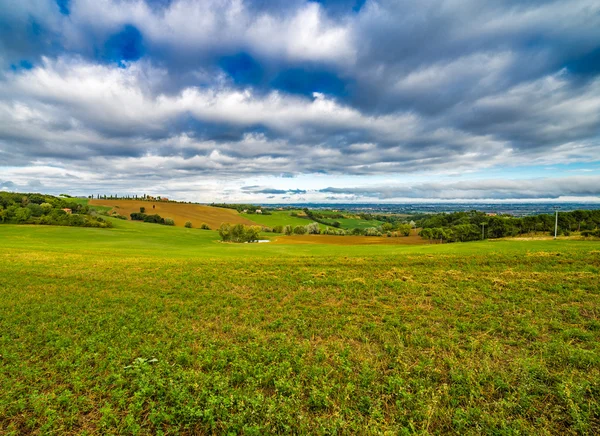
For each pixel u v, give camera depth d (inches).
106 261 1352.1
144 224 4916.3
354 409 324.5
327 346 478.0
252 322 601.9
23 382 381.4
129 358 437.4
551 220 3941.9
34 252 1642.5
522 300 668.7
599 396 328.2
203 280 973.2
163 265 1232.8
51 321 610.9
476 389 349.4
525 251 1192.2
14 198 5044.3
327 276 973.2
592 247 1256.2
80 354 450.3
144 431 298.4
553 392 338.3
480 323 551.2
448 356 432.8
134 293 831.1
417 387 356.8
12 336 532.1
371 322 576.4
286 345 477.7
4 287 900.0
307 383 368.8
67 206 5438.0
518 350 450.0
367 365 405.1
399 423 301.0
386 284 853.2
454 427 297.6
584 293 684.7
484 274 892.6
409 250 1759.4
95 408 333.1
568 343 450.6
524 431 284.7
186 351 460.4
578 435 284.8
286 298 773.3
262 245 2901.1
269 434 290.4
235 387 370.6
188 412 312.7
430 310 639.8
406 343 479.2
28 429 308.3
